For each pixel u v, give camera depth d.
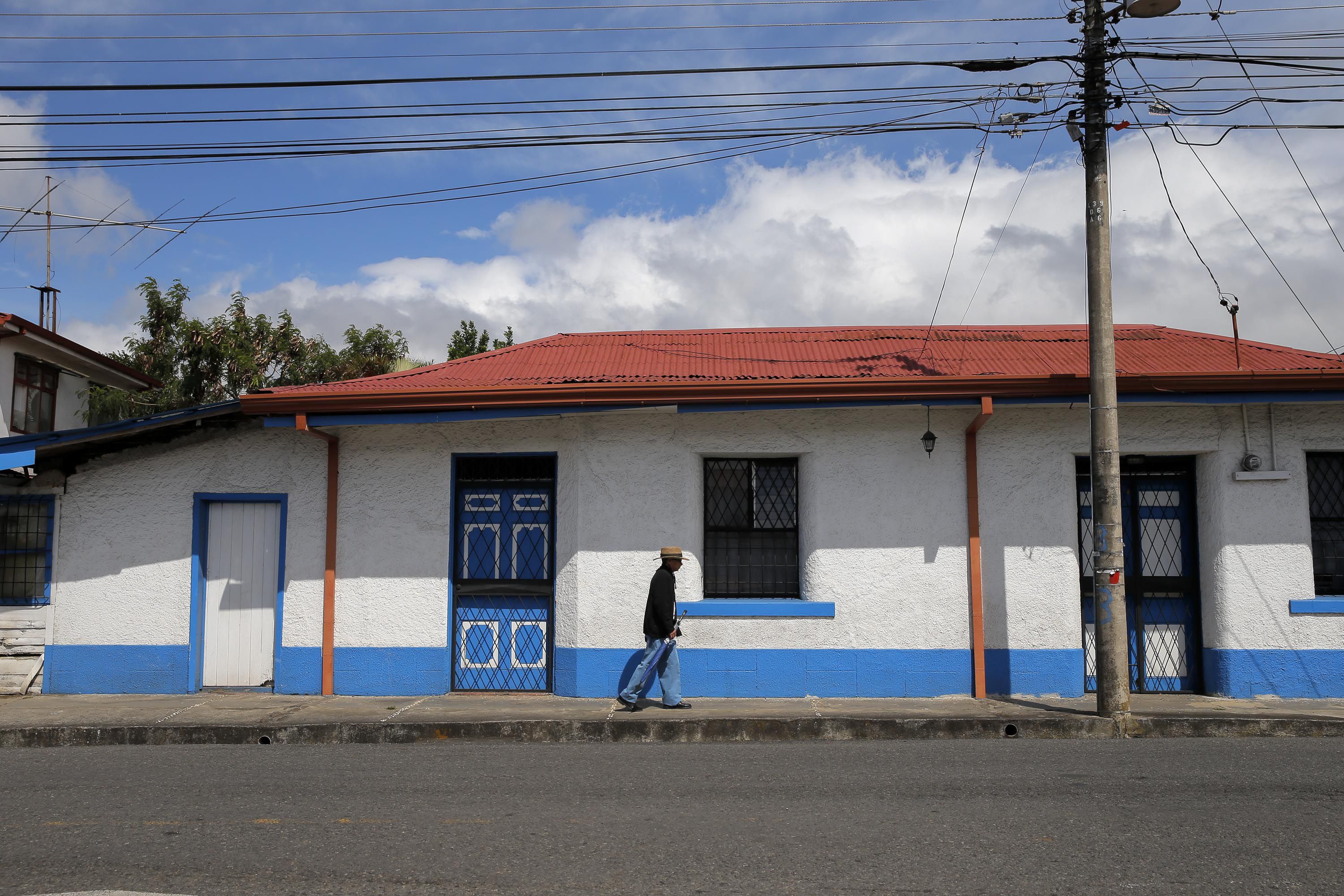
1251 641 10.65
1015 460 10.95
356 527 11.25
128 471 11.52
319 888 4.92
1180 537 11.23
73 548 11.48
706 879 5.02
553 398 10.44
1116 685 9.39
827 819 6.11
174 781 7.34
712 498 11.29
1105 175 9.80
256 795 6.86
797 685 10.79
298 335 21.70
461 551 11.34
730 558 11.24
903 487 10.95
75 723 9.50
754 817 6.16
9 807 6.56
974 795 6.70
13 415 16.02
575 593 10.91
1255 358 11.48
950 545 10.88
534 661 11.21
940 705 10.24
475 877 5.07
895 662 10.78
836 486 10.98
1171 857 5.33
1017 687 10.74
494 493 11.39
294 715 9.82
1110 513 9.52
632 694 9.95
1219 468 10.84
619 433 11.06
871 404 10.45
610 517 10.98
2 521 11.48
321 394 10.41
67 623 11.41
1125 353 11.84
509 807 6.46
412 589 11.16
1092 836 5.73
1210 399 10.30
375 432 11.33
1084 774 7.34
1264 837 5.69
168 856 5.45
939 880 5.00
